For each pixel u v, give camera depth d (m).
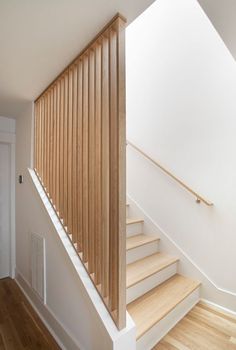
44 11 1.13
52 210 2.01
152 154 2.82
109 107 1.35
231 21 1.14
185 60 2.49
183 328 1.81
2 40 1.36
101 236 1.44
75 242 1.71
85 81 1.58
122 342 1.25
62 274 1.75
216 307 2.12
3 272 3.00
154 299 1.90
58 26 1.25
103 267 1.41
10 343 1.75
